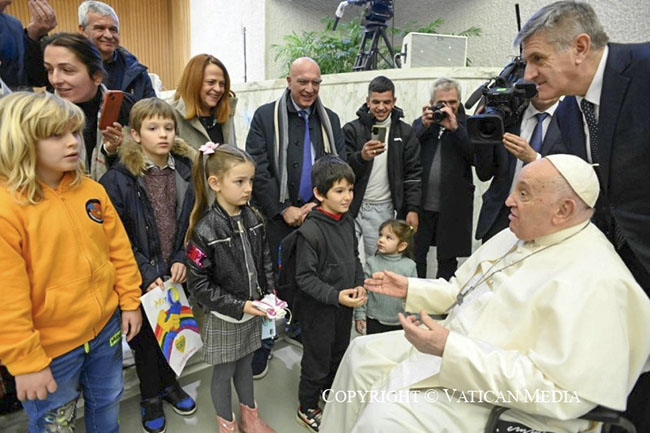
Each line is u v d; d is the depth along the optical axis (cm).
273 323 157
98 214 116
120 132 147
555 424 104
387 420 108
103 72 161
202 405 177
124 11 593
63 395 110
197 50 595
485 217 195
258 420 160
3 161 95
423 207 235
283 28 478
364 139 226
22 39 174
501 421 104
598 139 114
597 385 94
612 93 110
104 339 119
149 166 149
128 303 127
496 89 157
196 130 187
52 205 103
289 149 206
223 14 531
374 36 325
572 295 101
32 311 102
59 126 99
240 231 145
